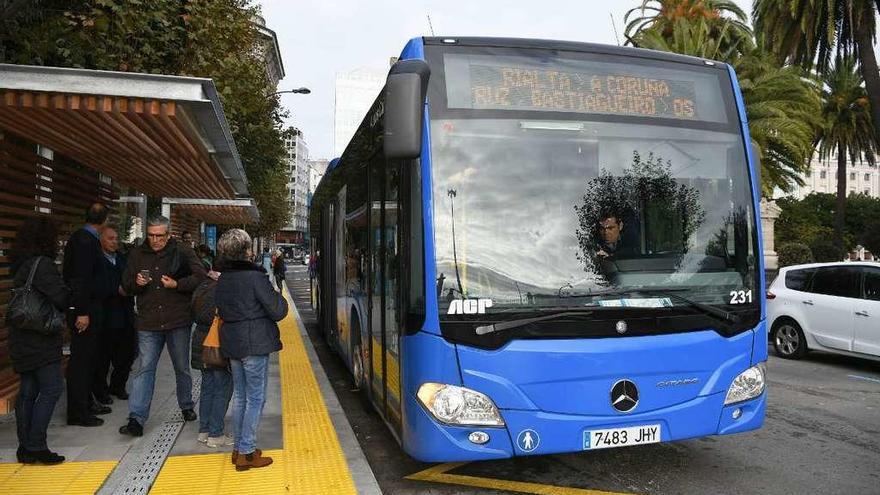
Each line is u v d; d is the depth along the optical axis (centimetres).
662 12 3023
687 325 440
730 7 3020
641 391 424
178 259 594
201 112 616
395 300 471
